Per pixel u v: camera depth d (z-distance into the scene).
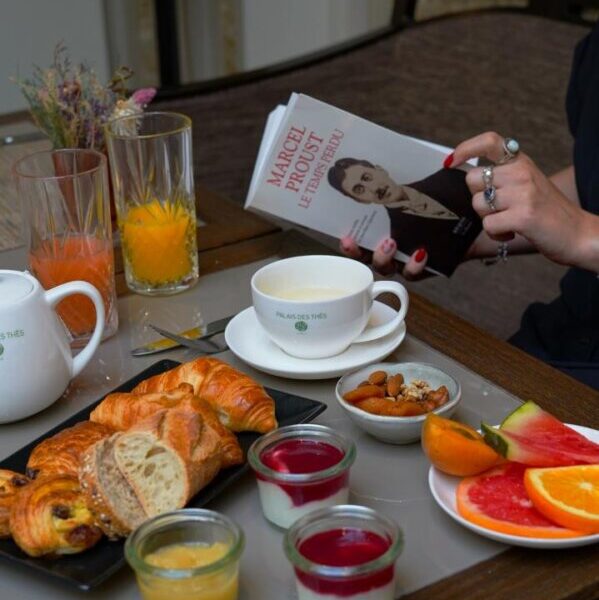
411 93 2.08
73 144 1.25
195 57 3.11
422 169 1.25
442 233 1.31
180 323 1.13
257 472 0.78
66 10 2.74
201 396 0.89
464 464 0.80
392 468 0.86
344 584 0.67
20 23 2.69
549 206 1.25
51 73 1.26
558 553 0.76
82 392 1.00
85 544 0.74
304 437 0.81
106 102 1.27
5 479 0.81
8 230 1.36
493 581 0.74
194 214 1.21
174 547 0.71
